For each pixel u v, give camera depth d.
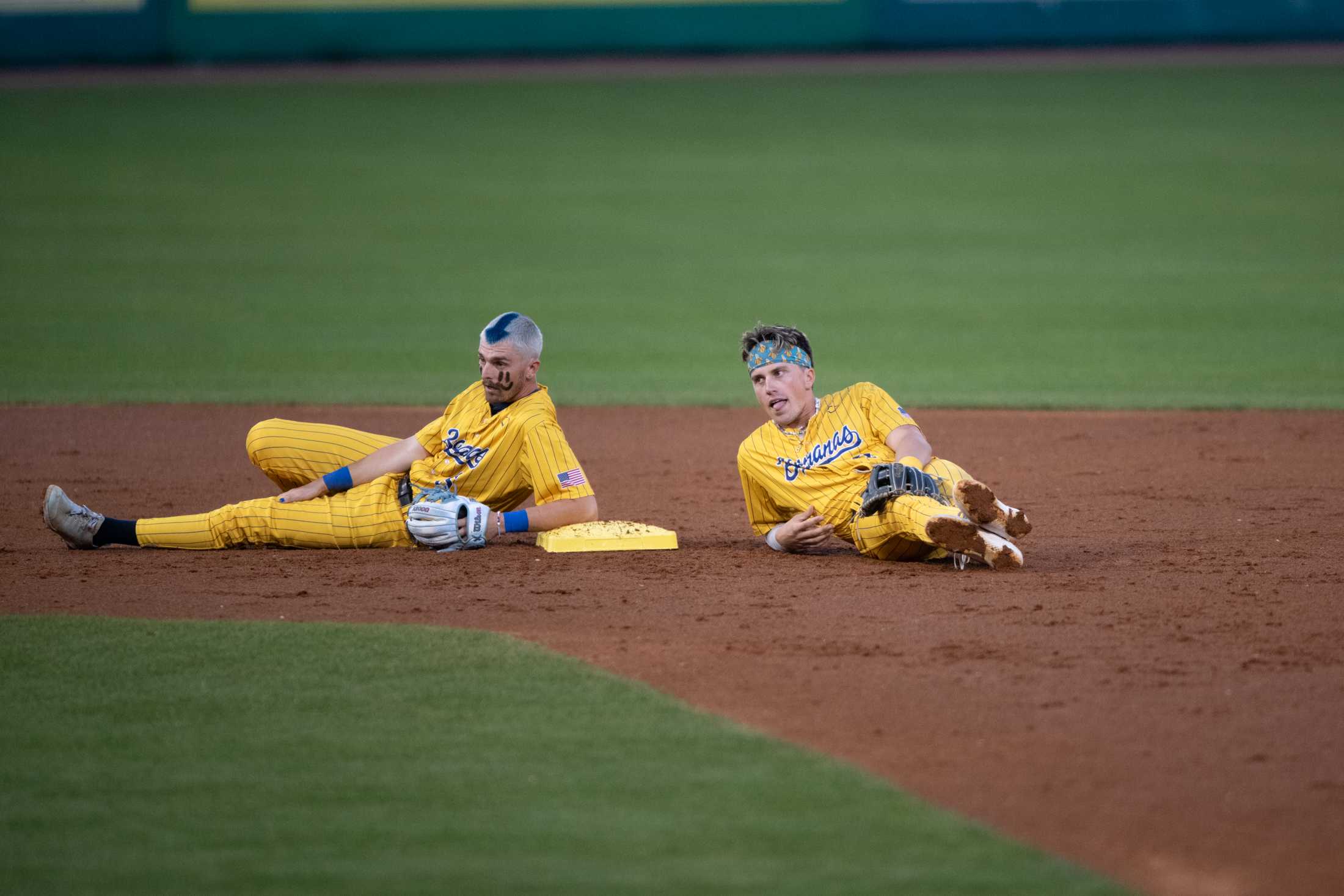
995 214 83.38
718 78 127.12
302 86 123.38
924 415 43.22
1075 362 51.84
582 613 22.48
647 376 50.78
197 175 93.50
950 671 19.48
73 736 17.56
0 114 111.62
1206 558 25.83
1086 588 23.66
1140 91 118.12
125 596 23.67
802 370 25.92
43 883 13.98
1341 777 16.00
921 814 15.26
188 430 40.84
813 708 18.27
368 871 14.19
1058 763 16.48
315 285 67.25
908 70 129.25
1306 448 37.31
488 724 17.84
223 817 15.39
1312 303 61.34
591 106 116.50
